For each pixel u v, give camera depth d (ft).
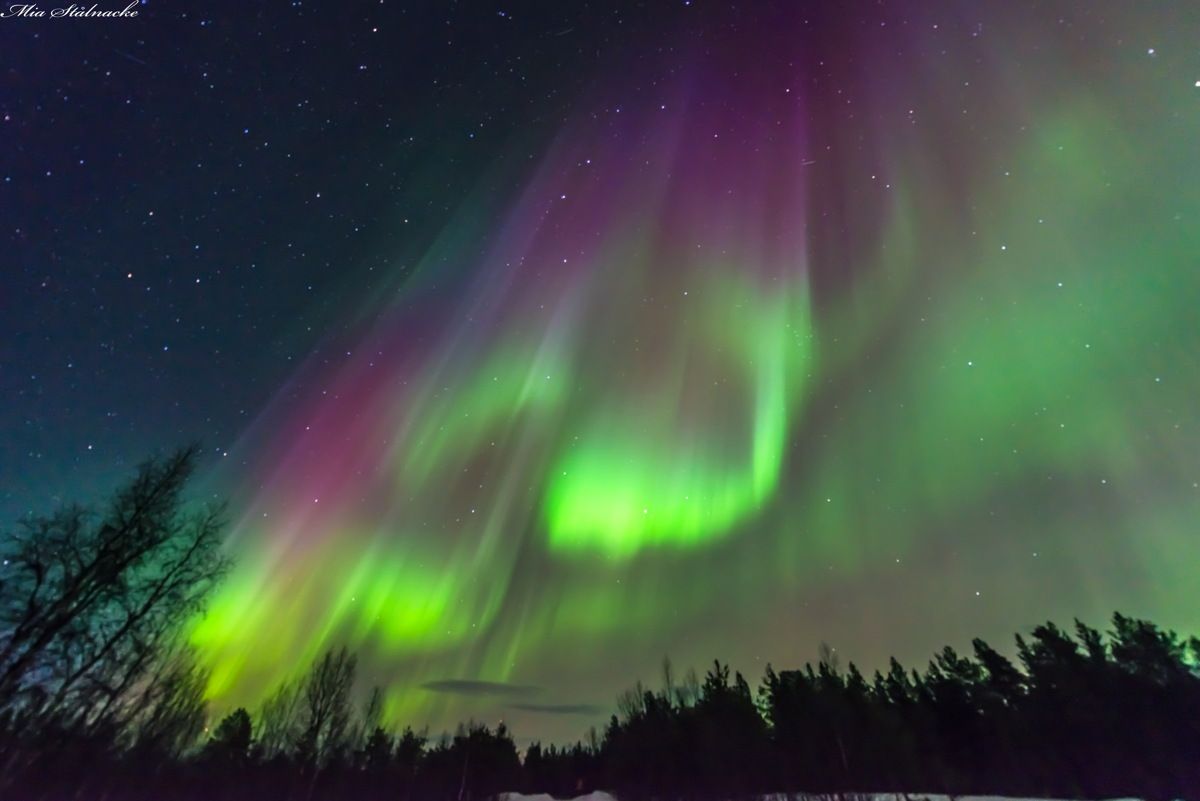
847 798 101.55
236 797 102.32
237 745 117.39
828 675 142.61
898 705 127.75
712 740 132.26
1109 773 94.68
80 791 63.52
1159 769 90.79
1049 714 106.22
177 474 67.72
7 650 55.11
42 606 57.62
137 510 64.44
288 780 114.42
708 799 118.83
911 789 105.09
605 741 175.52
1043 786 99.55
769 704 143.43
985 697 119.14
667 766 134.82
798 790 111.14
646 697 160.86
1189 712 93.76
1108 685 103.60
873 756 113.39
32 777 58.18
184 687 81.30
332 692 128.57
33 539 58.34
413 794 139.23
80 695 62.59
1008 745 107.04
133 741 73.51
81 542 61.16
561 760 175.73
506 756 175.52
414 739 163.22
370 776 133.39
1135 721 96.27
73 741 62.39
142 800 74.13
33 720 58.59
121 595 63.67
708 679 155.84
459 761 169.37
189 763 88.22
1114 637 111.65
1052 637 118.42
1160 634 106.93
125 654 66.23
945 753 112.06
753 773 121.08
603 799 132.16
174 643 74.08
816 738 122.01
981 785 104.27
